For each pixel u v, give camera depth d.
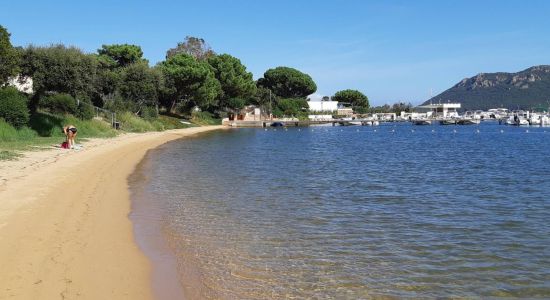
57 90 40.59
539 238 11.80
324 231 12.39
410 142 57.91
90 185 18.50
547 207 15.80
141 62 78.31
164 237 11.56
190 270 9.20
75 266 8.96
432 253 10.52
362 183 21.41
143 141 49.22
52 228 11.51
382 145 51.62
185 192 18.38
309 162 31.36
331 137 70.38
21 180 17.88
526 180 22.66
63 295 7.52
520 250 10.77
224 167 27.62
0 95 34.69
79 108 50.16
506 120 148.00
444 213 14.81
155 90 74.38
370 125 133.25
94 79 43.94
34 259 9.16
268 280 8.76
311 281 8.74
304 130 98.69
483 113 190.88
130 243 10.84
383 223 13.38
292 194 18.22
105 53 85.81
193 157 34.22
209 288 8.30
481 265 9.71
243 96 122.94
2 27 35.03
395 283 8.69
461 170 27.06
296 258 10.08
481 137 71.75
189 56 99.00
